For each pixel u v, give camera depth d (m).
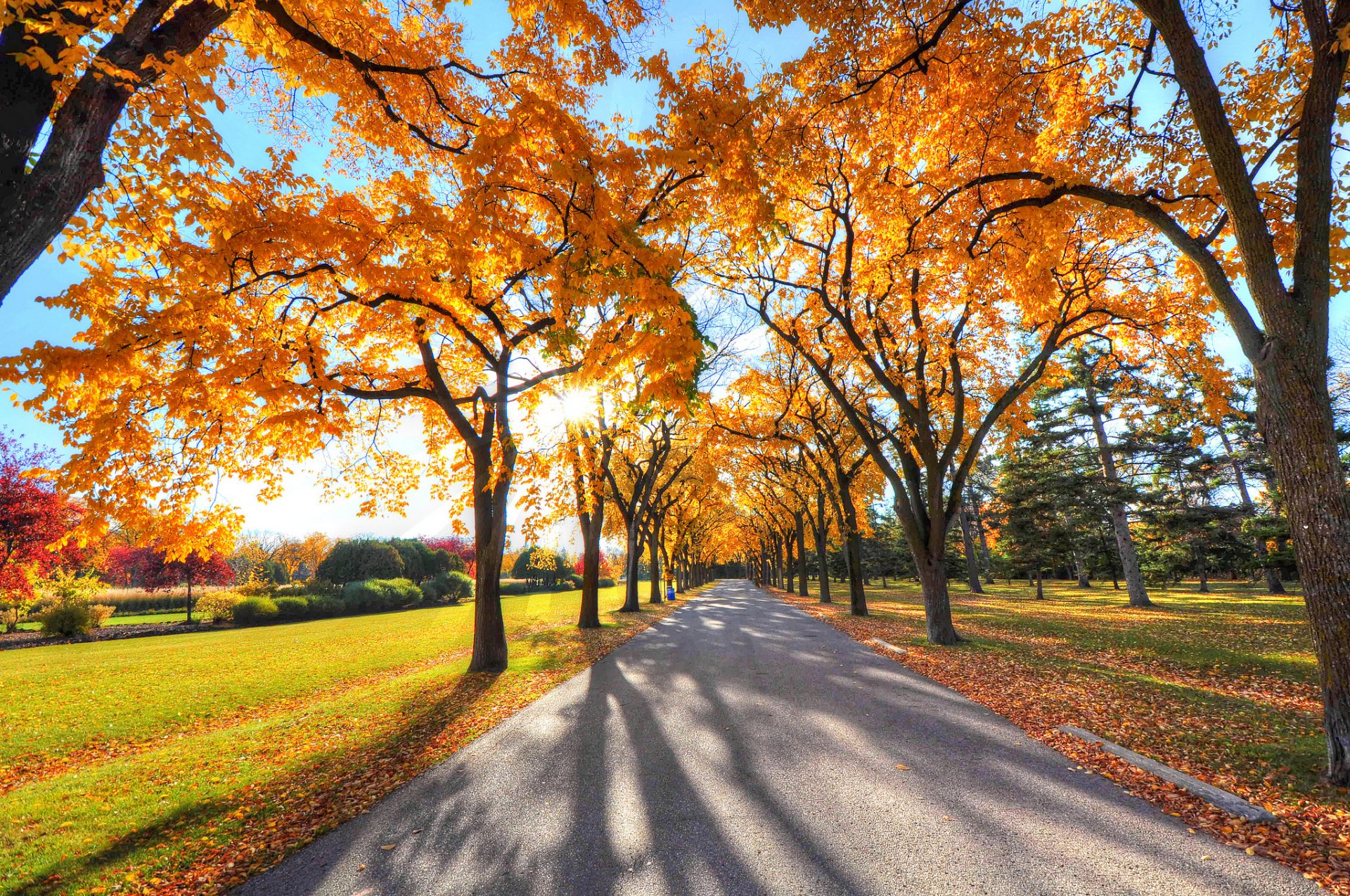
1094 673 9.45
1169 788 4.86
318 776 5.99
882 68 7.54
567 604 36.00
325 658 15.56
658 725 7.18
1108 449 25.62
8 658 17.75
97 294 5.22
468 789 5.36
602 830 4.39
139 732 9.12
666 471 30.86
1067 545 29.56
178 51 3.88
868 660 11.40
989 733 6.48
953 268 10.43
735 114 5.52
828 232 12.38
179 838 4.71
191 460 6.68
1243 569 26.67
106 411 5.61
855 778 5.23
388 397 10.47
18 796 5.92
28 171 3.26
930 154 9.04
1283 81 6.62
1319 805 4.40
